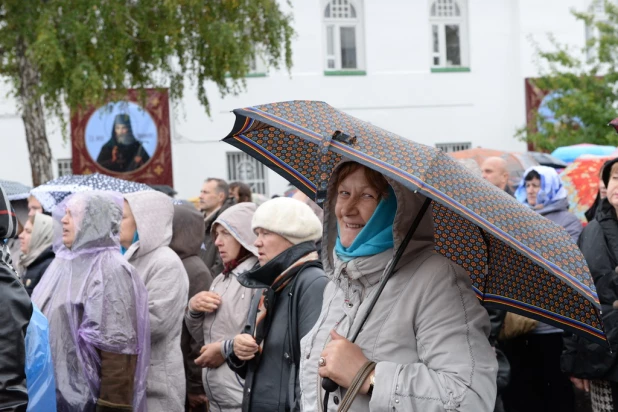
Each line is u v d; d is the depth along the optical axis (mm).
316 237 4445
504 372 5223
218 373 4945
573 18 25844
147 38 16188
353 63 25469
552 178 7727
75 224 4801
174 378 5246
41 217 6840
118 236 4910
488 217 2539
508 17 26016
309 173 3389
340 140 2648
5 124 22547
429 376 2695
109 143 22578
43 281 4945
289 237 4379
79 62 15258
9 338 3326
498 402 5234
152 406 5168
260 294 4543
